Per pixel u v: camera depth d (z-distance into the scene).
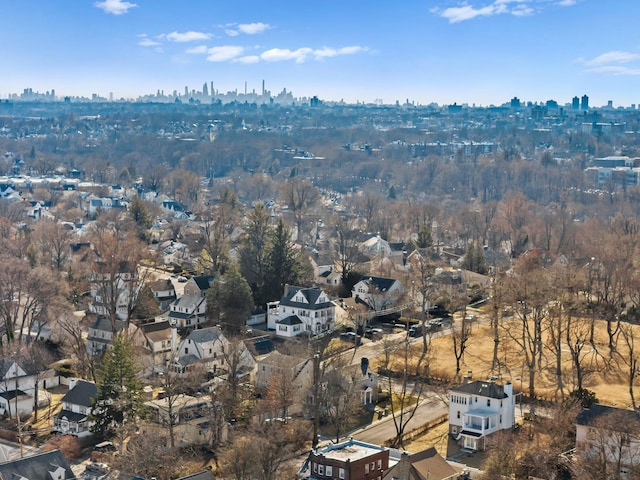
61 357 185.62
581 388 149.38
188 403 144.62
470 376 166.00
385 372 174.62
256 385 161.00
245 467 117.19
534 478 117.38
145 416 141.12
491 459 120.69
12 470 117.81
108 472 127.06
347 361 165.50
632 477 108.12
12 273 193.88
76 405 150.50
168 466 123.44
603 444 114.12
